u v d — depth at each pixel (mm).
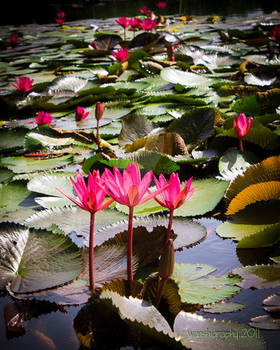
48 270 2037
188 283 2012
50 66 6969
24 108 4531
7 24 16578
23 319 1899
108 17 15648
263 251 2162
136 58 6254
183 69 5723
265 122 3152
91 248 1940
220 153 2887
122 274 2033
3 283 1999
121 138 3281
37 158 3131
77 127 3736
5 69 7164
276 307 1882
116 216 2395
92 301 1932
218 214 2424
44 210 2434
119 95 4621
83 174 2791
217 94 4457
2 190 2674
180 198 1905
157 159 2693
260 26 8805
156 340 1793
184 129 3184
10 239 2119
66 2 21609
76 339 1834
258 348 1756
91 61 7203
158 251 2111
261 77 4758
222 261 2115
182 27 11102
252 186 2303
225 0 19891
